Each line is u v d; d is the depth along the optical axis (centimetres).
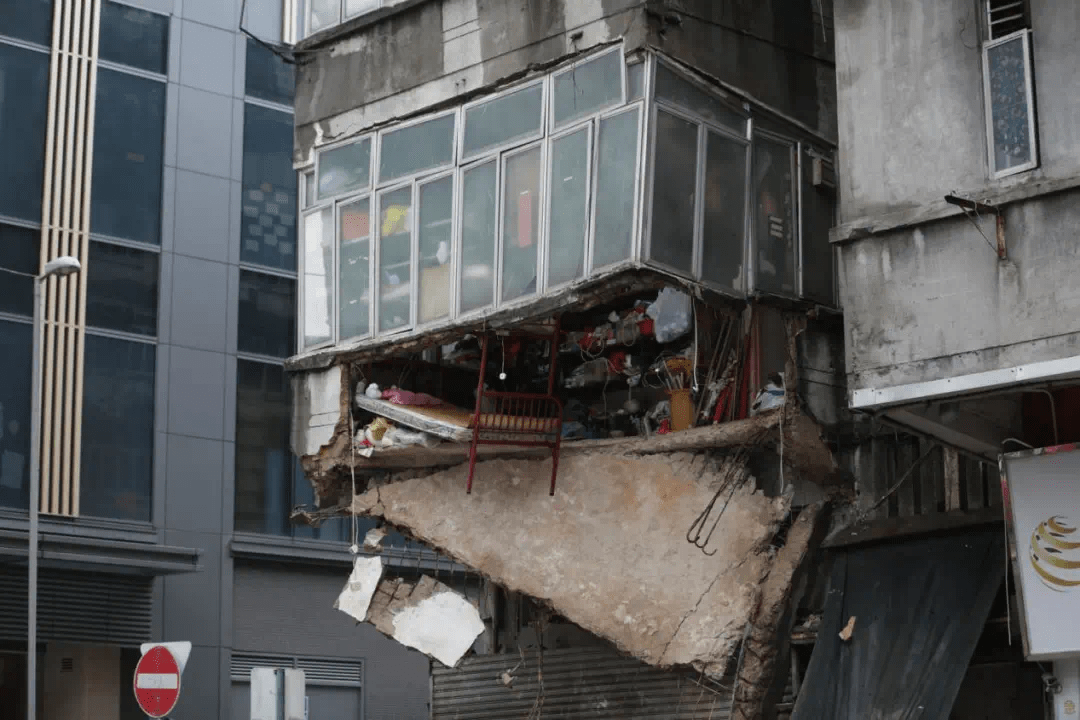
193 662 2698
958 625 1227
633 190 1327
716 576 1386
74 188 2688
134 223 2780
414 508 1538
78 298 2655
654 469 1439
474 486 1518
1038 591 1130
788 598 1375
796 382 1377
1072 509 1118
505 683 1587
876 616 1289
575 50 1414
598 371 1552
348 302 1570
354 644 2944
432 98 1539
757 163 1433
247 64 3008
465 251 1471
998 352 1141
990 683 1295
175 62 2889
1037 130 1147
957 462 1325
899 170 1222
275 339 2952
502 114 1470
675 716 1447
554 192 1401
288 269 3002
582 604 1429
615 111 1359
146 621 2662
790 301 1420
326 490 1606
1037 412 1253
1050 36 1152
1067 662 1148
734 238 1394
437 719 1669
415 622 1545
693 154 1371
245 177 2967
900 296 1202
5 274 2586
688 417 1458
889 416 1210
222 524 2786
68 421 2595
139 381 2730
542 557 1460
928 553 1299
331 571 2933
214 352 2844
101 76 2770
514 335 1485
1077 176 1114
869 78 1256
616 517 1443
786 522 1410
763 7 1465
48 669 2670
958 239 1179
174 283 2811
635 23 1357
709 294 1360
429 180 1521
